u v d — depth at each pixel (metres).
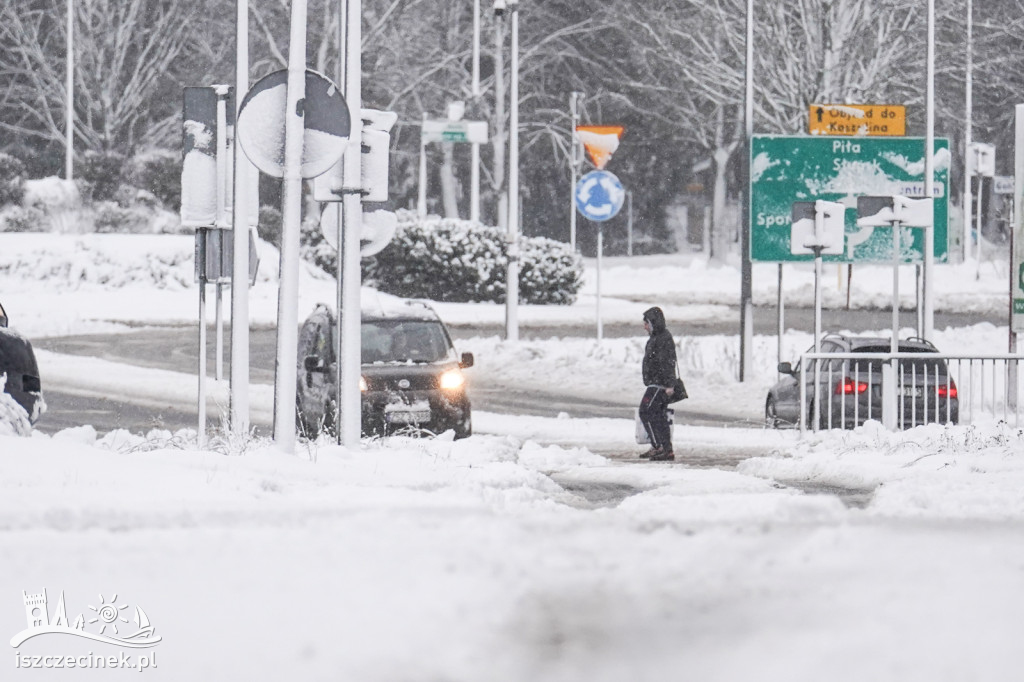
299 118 40.59
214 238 46.22
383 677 14.84
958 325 130.88
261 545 23.81
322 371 58.16
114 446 47.12
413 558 22.30
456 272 147.88
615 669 15.13
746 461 51.66
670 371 55.44
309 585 19.91
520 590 19.47
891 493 36.97
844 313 143.62
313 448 47.34
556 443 63.53
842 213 67.12
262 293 139.38
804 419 61.31
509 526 26.52
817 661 15.21
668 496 36.62
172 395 81.31
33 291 144.12
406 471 42.22
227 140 46.94
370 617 17.72
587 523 27.05
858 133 105.06
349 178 49.47
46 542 24.06
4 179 168.50
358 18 49.47
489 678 14.79
